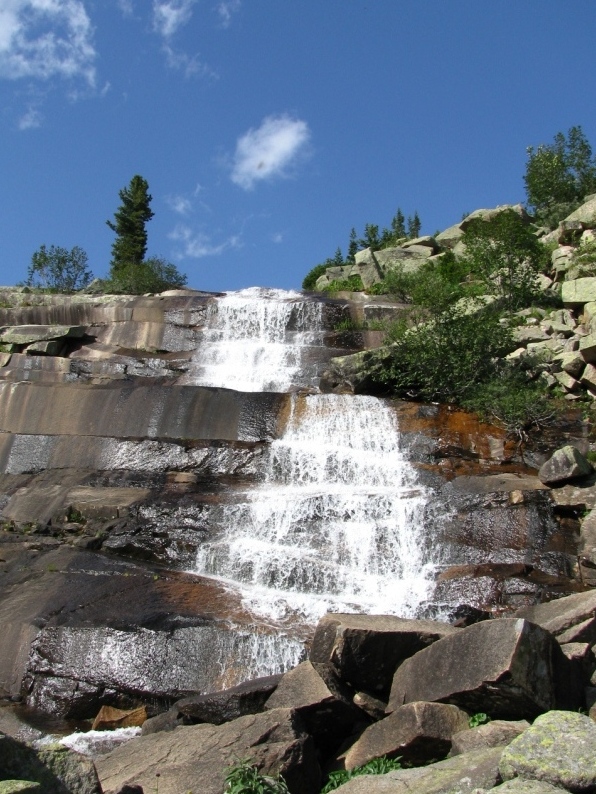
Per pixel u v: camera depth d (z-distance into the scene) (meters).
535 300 23.30
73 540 15.03
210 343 24.33
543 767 5.67
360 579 13.58
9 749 5.51
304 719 8.16
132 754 8.03
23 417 19.75
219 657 11.13
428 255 32.53
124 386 20.06
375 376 19.80
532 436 17.20
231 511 14.95
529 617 10.40
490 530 14.07
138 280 32.03
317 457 16.77
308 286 42.00
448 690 7.74
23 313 26.56
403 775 6.55
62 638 11.70
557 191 32.94
